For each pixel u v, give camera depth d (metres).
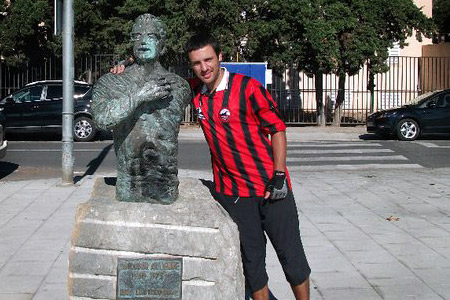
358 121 26.23
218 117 4.54
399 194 11.02
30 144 18.67
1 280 6.15
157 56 4.46
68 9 10.88
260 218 4.71
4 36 23.22
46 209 9.43
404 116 19.88
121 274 4.33
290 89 27.17
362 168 14.51
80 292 4.38
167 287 4.34
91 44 23.75
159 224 4.32
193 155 16.28
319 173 13.73
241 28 21.58
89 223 4.34
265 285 4.79
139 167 4.39
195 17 21.44
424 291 5.91
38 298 5.66
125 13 22.22
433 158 16.06
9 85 24.41
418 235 8.03
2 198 10.32
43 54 24.53
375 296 5.78
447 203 10.20
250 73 12.58
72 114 11.42
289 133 21.89
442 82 30.80
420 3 31.03
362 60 22.47
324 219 8.96
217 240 4.31
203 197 4.65
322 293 5.86
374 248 7.40
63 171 11.50
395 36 22.98
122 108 4.19
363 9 22.16
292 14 21.64
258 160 4.62
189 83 4.79
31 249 7.23
